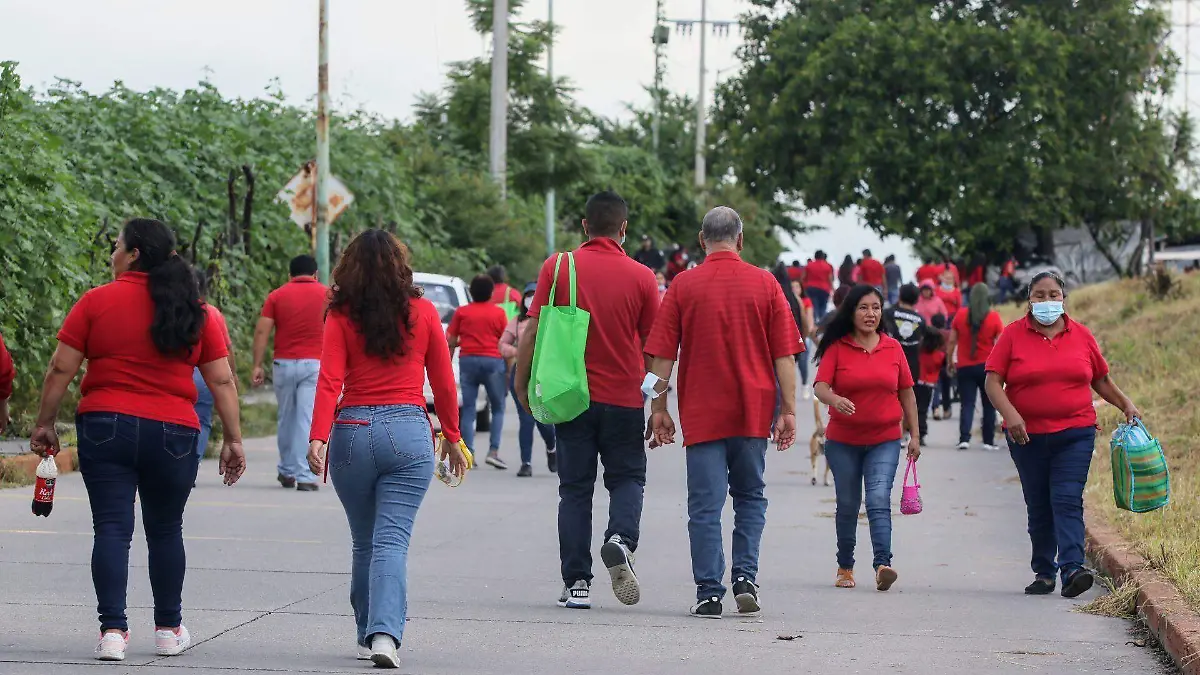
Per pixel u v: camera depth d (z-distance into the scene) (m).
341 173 54.28
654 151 132.38
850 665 13.65
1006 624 15.74
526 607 16.42
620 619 15.79
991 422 35.75
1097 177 89.94
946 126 91.38
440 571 18.83
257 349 26.66
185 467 13.29
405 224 56.00
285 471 26.59
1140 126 91.44
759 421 15.86
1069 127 90.50
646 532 22.55
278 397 26.73
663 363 15.91
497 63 66.06
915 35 90.88
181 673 12.80
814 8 95.50
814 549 21.11
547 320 15.86
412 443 12.86
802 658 13.93
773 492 27.58
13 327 30.22
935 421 43.62
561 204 95.38
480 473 30.52
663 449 35.28
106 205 39.12
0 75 32.16
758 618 15.95
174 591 13.58
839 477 18.25
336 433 12.93
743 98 98.50
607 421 15.99
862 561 20.09
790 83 92.88
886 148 90.12
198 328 13.18
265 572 18.30
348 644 14.28
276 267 45.03
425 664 13.44
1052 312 17.53
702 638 14.81
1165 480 17.61
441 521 23.44
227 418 13.59
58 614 15.41
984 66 90.44
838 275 68.69
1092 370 17.72
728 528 22.81
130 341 13.04
